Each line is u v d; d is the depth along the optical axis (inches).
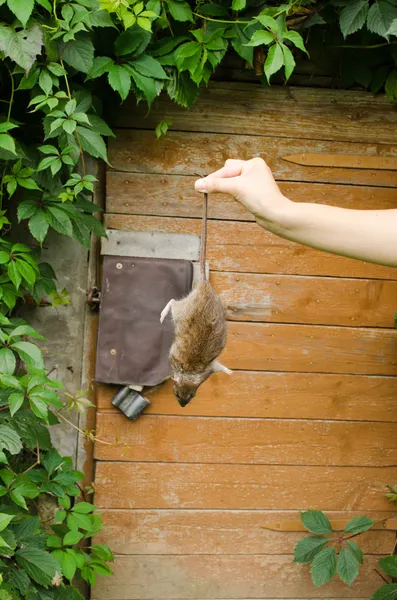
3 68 130.4
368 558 157.6
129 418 148.5
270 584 155.3
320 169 152.8
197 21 136.8
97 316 149.7
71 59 122.0
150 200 148.4
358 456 155.9
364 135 153.4
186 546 152.6
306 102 151.9
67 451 150.3
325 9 141.1
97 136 125.2
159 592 152.3
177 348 101.0
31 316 147.5
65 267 148.3
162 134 148.0
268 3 135.9
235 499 153.3
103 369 145.1
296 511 154.9
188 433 151.4
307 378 153.8
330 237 69.9
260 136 151.0
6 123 117.3
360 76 150.1
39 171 127.8
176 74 135.0
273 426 153.6
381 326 155.6
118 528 150.7
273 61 123.6
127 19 119.1
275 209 72.0
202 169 149.5
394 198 154.6
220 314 100.1
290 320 152.9
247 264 151.5
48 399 109.2
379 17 133.6
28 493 117.5
